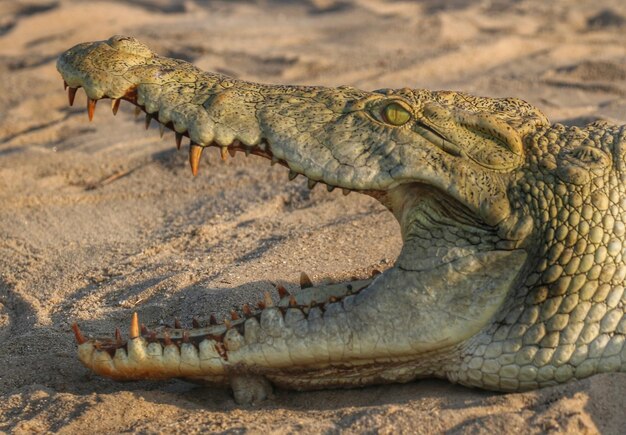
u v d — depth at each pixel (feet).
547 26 119.85
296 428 35.14
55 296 52.19
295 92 40.93
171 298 50.21
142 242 59.67
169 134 81.15
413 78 97.19
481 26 119.55
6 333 48.55
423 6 132.67
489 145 38.58
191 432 35.60
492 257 37.29
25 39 116.16
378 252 53.83
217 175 71.10
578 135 40.11
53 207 66.85
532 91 90.74
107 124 85.30
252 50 108.37
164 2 136.15
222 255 55.77
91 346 39.01
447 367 37.78
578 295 36.37
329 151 38.68
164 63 41.91
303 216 61.31
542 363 36.14
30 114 88.48
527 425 33.96
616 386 35.60
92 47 41.81
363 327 37.24
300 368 38.29
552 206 37.50
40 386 40.16
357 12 128.47
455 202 38.29
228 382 39.24
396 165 38.17
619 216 37.50
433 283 37.14
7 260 57.93
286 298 39.86
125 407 37.73
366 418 35.29
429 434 34.27
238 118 39.65
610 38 114.21
